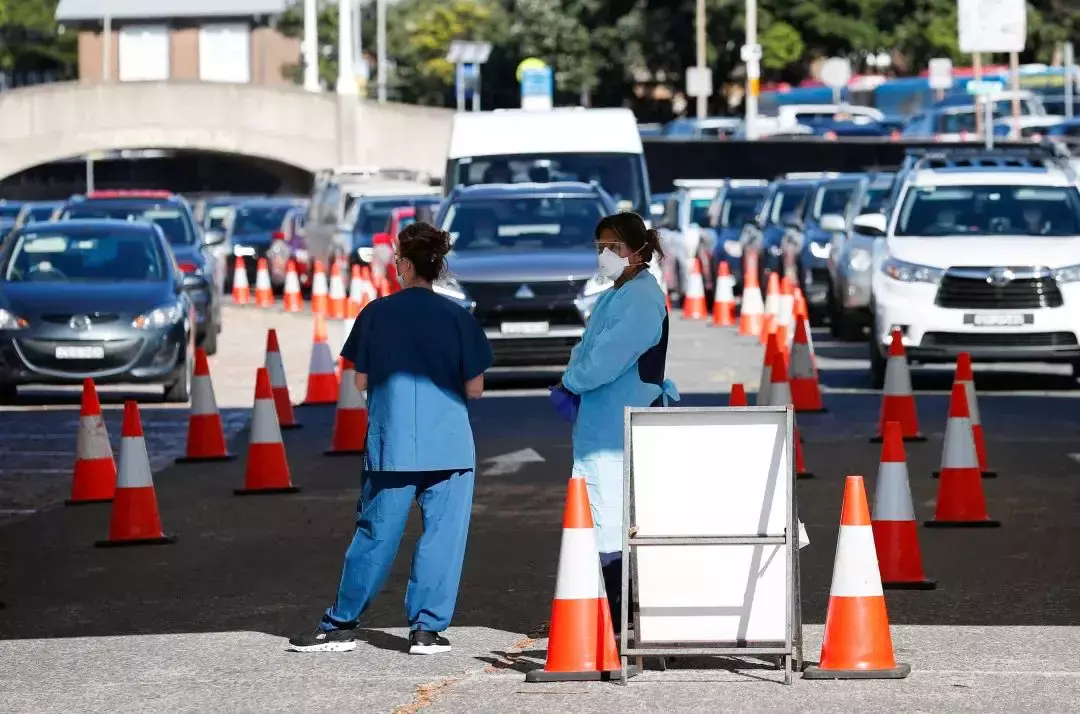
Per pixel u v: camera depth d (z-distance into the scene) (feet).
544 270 105.19
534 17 411.54
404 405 44.57
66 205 151.53
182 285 108.06
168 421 95.76
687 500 41.22
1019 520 63.00
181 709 40.45
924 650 44.83
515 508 66.59
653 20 398.83
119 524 61.67
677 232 189.26
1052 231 107.14
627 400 43.80
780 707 39.27
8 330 101.35
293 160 343.46
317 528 63.93
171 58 581.53
